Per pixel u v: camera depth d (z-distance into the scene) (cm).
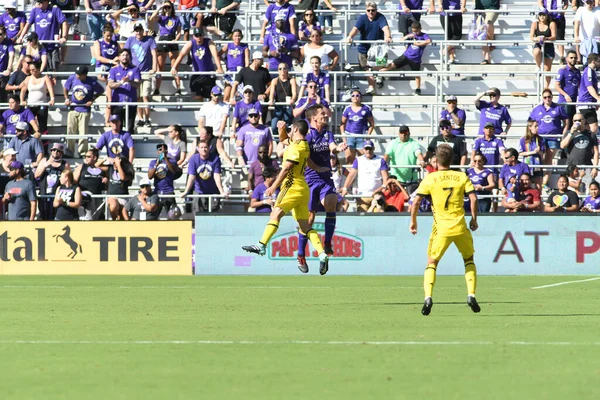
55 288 5497
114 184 7238
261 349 2839
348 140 7819
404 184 7425
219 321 3644
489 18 8869
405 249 6744
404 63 8581
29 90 8212
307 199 4503
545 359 2644
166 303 4469
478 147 7406
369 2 9012
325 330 3325
